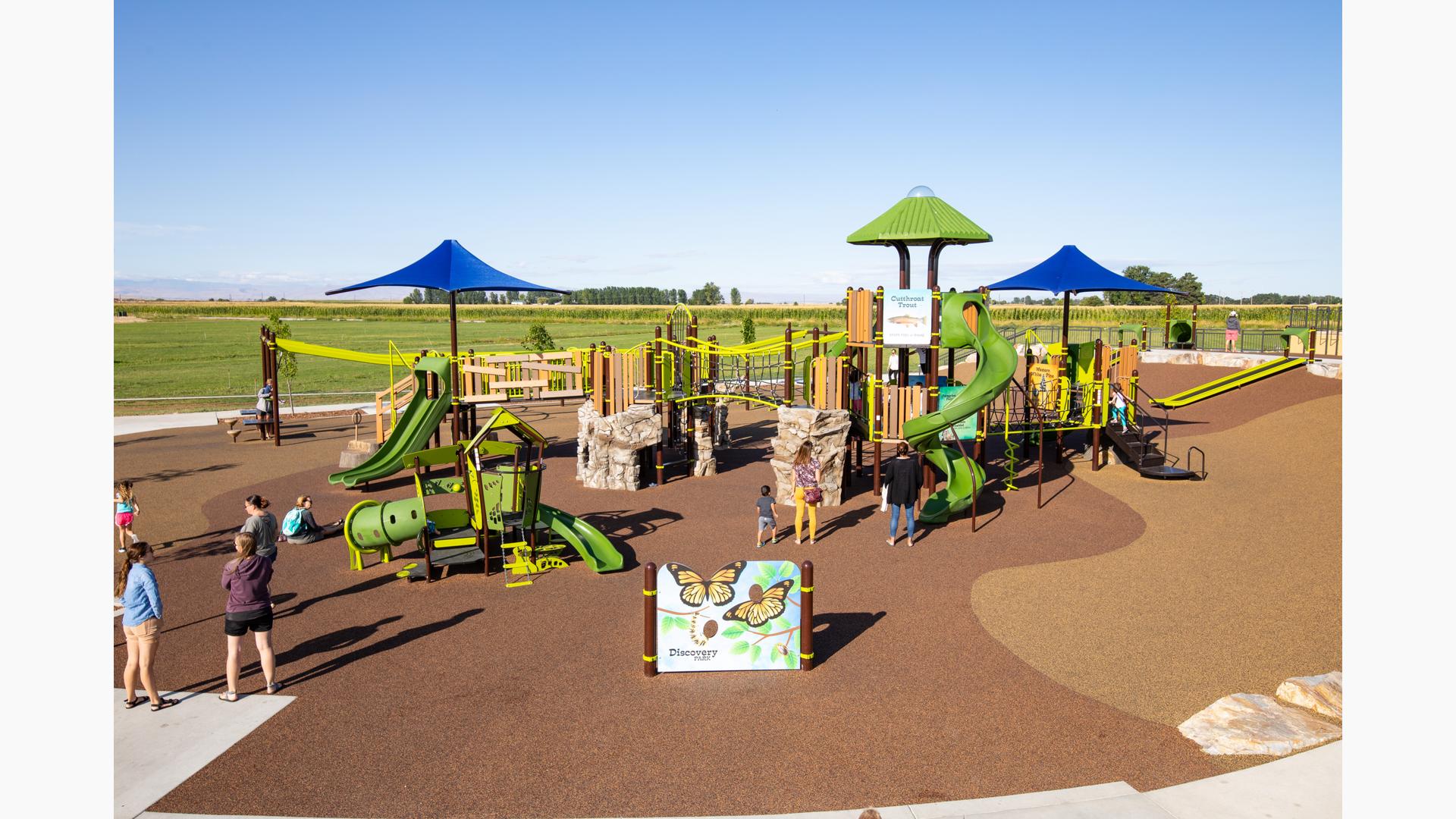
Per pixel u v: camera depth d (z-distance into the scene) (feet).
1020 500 64.80
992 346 60.80
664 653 32.78
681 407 90.17
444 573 45.19
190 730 28.48
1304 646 35.35
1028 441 84.79
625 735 28.12
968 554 49.49
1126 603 40.88
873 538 53.31
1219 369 126.72
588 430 70.49
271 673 31.37
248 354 241.35
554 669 33.42
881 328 63.21
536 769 26.02
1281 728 27.37
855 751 26.99
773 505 63.16
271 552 44.32
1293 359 77.61
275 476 74.33
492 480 45.91
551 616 39.37
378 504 45.80
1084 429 87.51
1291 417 92.32
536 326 157.79
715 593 32.89
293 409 117.39
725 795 24.50
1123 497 65.41
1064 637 36.55
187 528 56.03
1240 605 40.50
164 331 369.30
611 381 73.46
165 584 44.24
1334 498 63.00
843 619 38.93
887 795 24.41
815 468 52.75
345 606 40.81
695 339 81.10
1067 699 30.60
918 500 64.75
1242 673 32.76
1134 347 80.48
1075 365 85.71
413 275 82.48
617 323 455.63
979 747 27.17
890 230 68.64
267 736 28.04
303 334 326.65
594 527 50.24
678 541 52.75
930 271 71.46
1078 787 24.64
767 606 33.04
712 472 76.28
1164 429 86.48
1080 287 78.95
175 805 23.95
